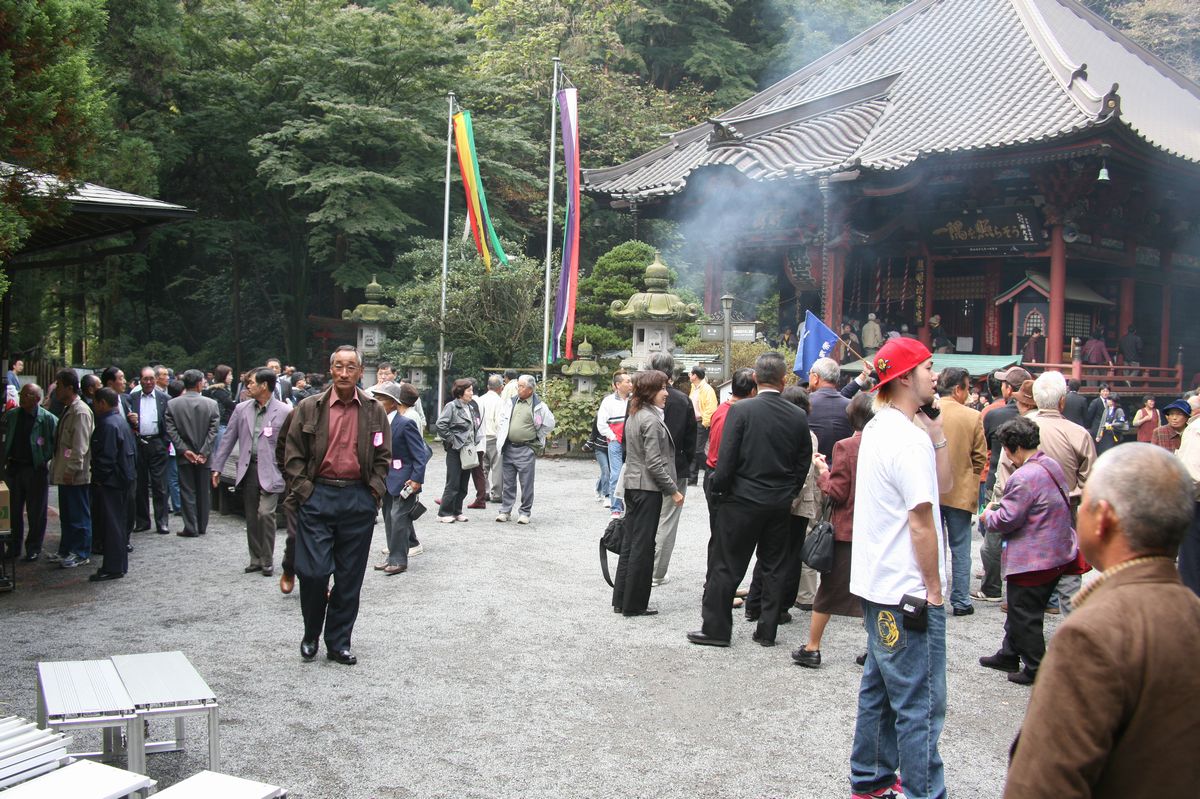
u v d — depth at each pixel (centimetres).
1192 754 195
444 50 2934
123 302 3469
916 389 399
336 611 618
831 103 2442
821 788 441
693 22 4272
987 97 2186
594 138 3538
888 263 2555
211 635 675
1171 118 2447
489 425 1248
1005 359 1989
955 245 2277
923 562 384
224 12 2927
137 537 1070
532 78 3519
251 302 3359
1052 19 2711
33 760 328
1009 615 609
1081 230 2139
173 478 1227
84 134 686
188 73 2861
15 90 620
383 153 3078
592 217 3644
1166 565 209
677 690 575
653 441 732
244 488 889
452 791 430
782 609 734
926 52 2597
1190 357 2778
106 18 688
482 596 805
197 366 3206
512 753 475
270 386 880
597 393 1964
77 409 870
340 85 2947
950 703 568
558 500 1364
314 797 421
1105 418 1620
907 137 2111
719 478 645
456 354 2372
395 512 883
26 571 890
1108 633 198
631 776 450
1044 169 1945
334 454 609
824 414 751
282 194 3166
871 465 398
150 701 395
